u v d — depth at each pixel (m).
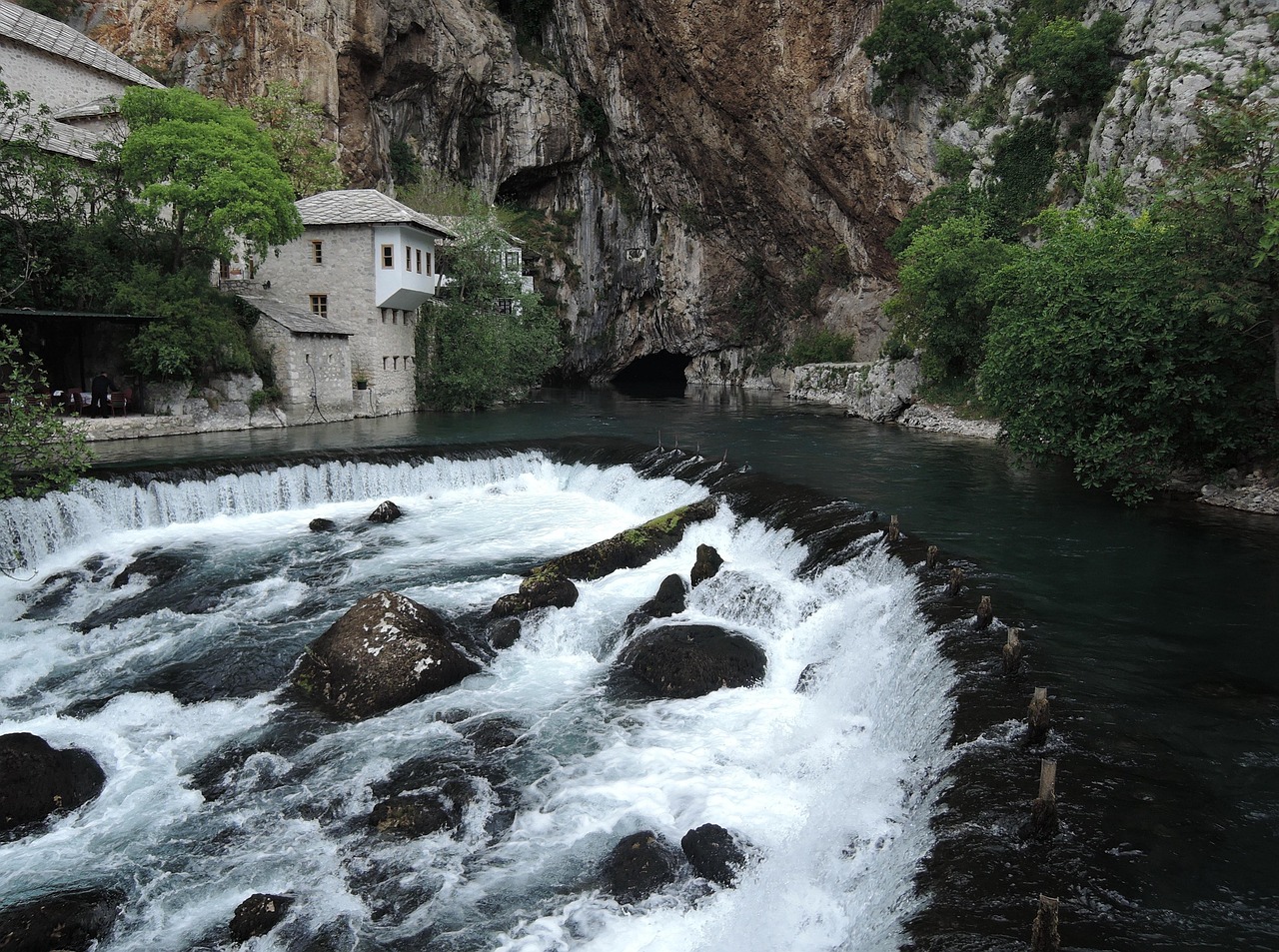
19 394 16.03
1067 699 9.45
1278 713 9.25
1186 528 16.67
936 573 13.46
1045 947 5.57
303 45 47.25
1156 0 35.06
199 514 20.89
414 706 11.89
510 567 17.72
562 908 7.99
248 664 12.95
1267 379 17.59
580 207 67.62
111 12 46.56
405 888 8.34
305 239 36.59
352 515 21.91
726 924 7.54
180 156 28.19
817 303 59.72
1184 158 19.25
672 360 81.44
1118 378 18.02
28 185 29.52
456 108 59.81
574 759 10.51
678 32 52.94
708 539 18.30
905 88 45.88
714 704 11.81
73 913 7.81
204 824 9.42
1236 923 6.13
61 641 14.13
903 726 9.98
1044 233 33.03
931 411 35.12
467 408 41.84
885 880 7.21
